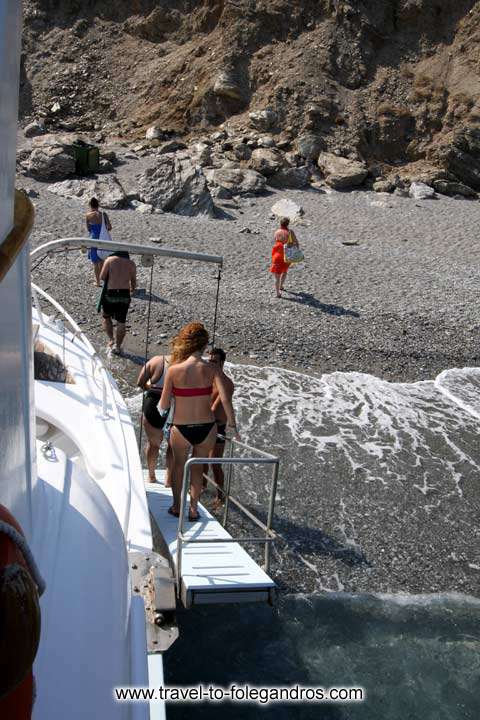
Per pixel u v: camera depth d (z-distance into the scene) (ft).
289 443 30.12
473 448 31.37
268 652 18.57
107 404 20.70
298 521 24.99
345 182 82.23
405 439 31.53
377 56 95.61
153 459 23.31
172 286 47.44
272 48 96.68
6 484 5.99
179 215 67.51
